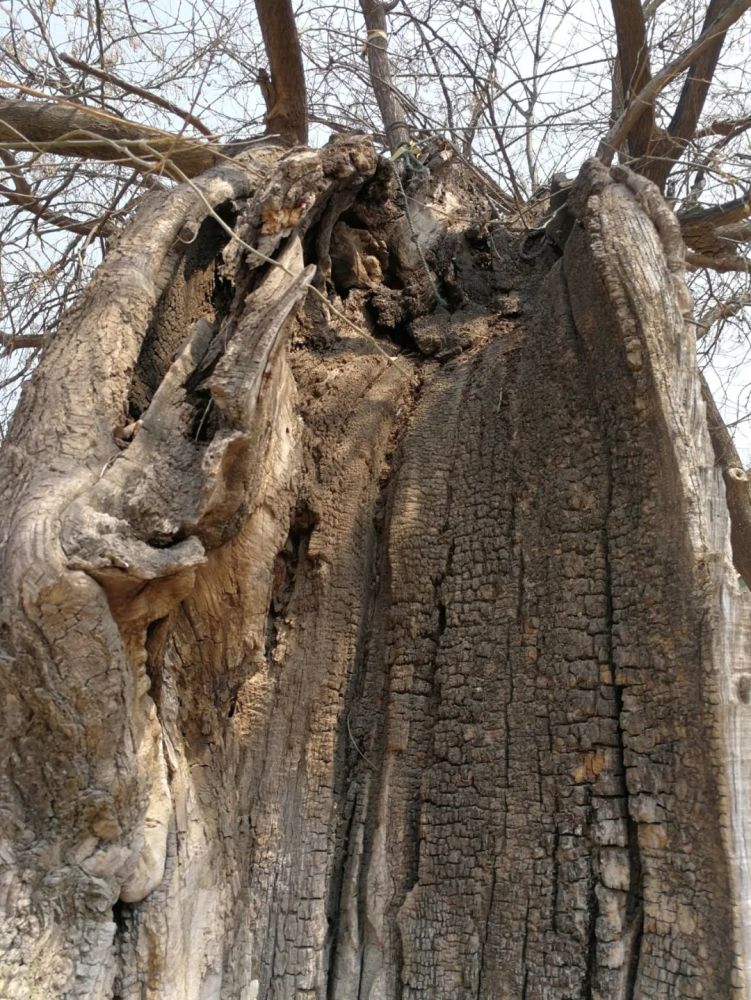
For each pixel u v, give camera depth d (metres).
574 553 2.84
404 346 4.19
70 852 2.34
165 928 2.48
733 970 2.21
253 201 3.09
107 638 2.26
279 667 3.18
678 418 2.65
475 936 2.65
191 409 2.71
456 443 3.40
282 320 2.68
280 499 2.97
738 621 2.43
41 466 2.46
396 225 4.25
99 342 2.74
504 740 2.80
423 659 3.09
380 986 2.72
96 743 2.30
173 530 2.42
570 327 3.19
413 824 2.90
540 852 2.63
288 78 5.04
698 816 2.37
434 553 3.19
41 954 2.24
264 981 2.75
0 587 2.21
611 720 2.63
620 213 2.98
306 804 2.98
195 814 2.72
